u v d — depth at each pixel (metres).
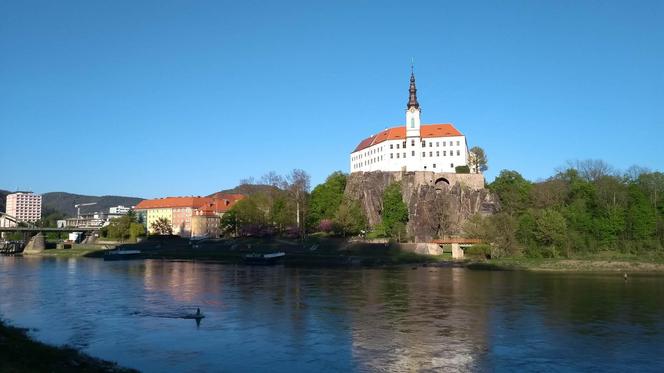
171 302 85.56
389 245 181.38
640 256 161.75
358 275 129.88
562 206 187.00
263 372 47.72
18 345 46.12
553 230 163.38
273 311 77.00
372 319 70.94
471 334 62.06
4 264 173.25
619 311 76.75
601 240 172.75
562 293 95.44
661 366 49.78
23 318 72.06
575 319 70.81
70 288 103.88
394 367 49.19
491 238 170.00
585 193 191.75
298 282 113.81
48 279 121.25
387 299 88.12
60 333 62.88
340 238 196.62
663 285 108.25
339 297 90.62
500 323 68.25
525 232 168.12
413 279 119.62
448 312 75.94
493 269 146.12
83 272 140.00
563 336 61.06
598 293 95.44
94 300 87.81
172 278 123.12
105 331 63.91
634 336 61.16
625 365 50.09
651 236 171.00
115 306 81.69
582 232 172.50
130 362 50.75
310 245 193.25
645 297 90.50
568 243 163.25
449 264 156.88
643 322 69.06
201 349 55.47
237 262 176.12
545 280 117.81
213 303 84.44
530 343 57.88
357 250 182.50
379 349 55.41
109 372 43.75
